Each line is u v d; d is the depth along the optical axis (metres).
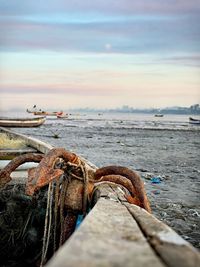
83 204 5.34
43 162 4.86
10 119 50.31
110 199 4.50
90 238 2.44
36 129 65.12
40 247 7.17
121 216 3.28
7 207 7.47
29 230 7.34
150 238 2.49
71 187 5.41
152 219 3.15
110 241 2.38
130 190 5.59
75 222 5.47
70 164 5.28
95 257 2.03
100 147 34.31
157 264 1.94
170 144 42.19
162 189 15.05
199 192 14.62
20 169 8.67
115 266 1.89
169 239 2.45
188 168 22.12
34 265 6.80
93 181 5.67
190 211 11.41
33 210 7.48
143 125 105.75
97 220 3.04
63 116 153.88
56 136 44.38
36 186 4.55
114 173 5.69
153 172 20.09
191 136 59.97
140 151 32.28
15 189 7.66
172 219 10.55
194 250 2.21
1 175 5.92
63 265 1.89
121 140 44.94
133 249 2.21
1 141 13.48
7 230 7.31
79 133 56.72
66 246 2.22
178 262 1.99
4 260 7.08
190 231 9.55
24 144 14.26
